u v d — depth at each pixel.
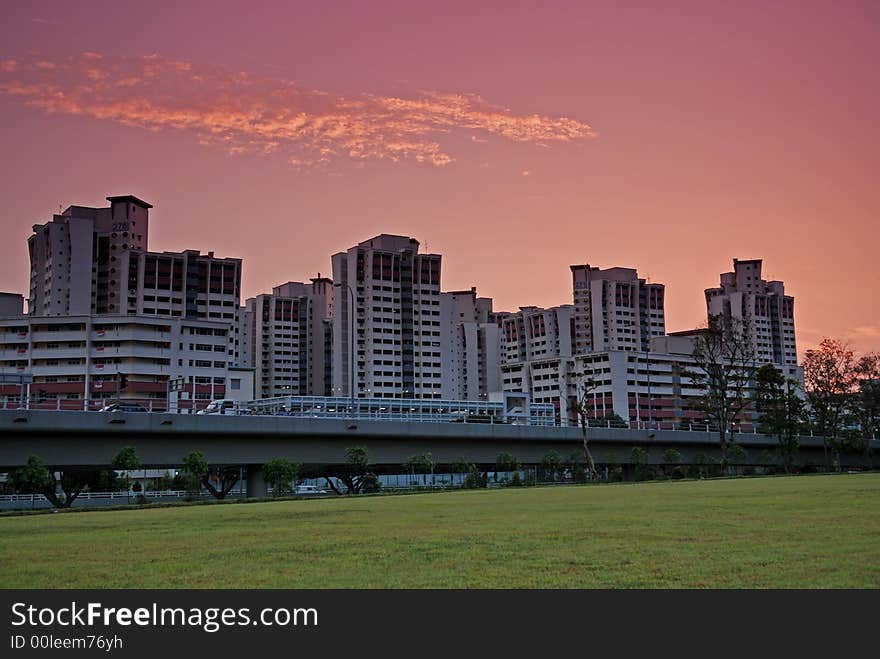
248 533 27.55
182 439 79.56
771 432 126.50
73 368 163.88
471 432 99.12
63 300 196.38
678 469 125.25
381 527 28.64
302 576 17.61
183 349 172.25
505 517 32.06
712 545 20.92
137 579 17.78
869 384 143.50
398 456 94.38
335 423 87.62
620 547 20.94
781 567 17.36
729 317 139.88
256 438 83.31
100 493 90.75
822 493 45.25
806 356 143.38
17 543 25.42
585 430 106.94
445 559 19.52
